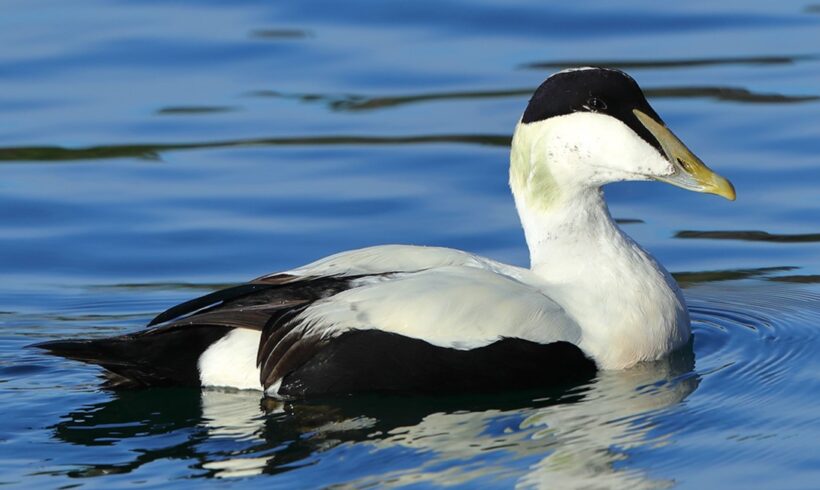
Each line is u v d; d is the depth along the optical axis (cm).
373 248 1126
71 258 1441
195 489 920
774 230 1471
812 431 995
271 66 1891
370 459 958
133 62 1906
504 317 1052
